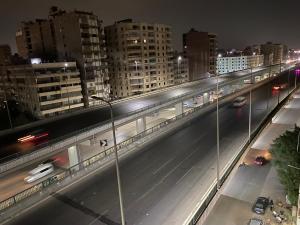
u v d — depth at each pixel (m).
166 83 117.25
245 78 101.19
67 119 44.09
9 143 33.81
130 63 104.06
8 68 85.12
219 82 85.12
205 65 155.50
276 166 30.50
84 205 26.28
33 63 74.06
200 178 30.48
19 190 33.84
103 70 91.88
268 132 51.97
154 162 35.56
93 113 47.84
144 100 59.97
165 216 24.00
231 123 53.75
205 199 25.70
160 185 29.44
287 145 29.78
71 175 31.28
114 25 103.00
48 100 75.50
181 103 59.94
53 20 91.62
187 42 153.25
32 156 27.92
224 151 38.34
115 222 23.59
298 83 105.56
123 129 59.41
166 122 50.81
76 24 83.81
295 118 59.97
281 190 33.00
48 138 34.97
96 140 52.09
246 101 77.12
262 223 26.47
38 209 25.94
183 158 36.44
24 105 81.75
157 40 110.19
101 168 34.28
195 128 50.62
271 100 77.56
